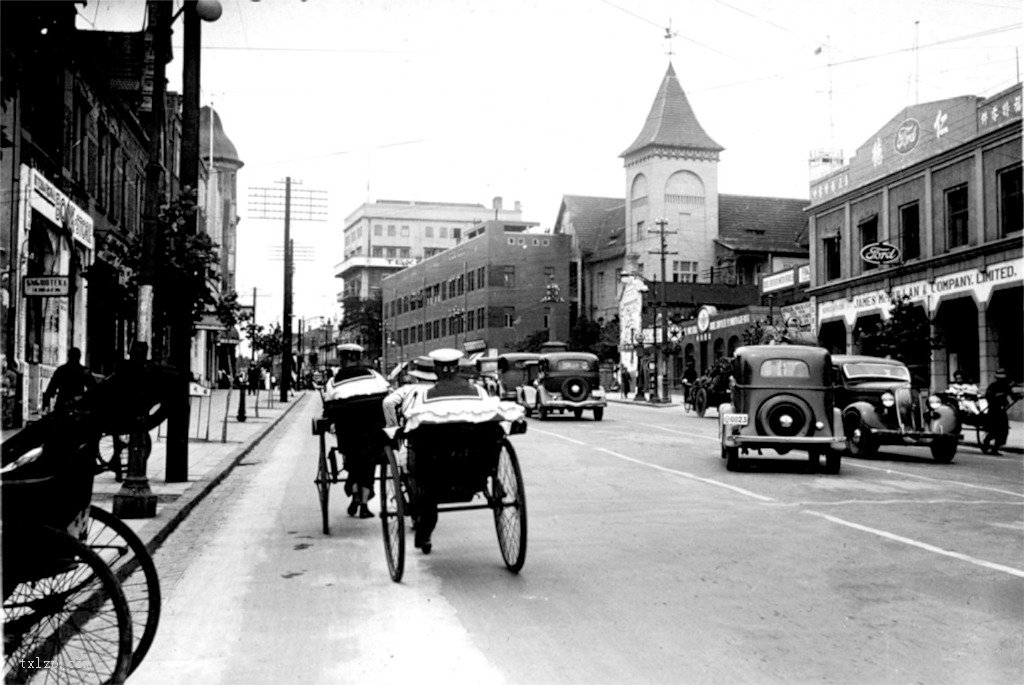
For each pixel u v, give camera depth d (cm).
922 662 516
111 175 2794
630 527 984
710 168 7662
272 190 5438
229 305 1809
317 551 859
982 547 859
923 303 3334
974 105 3078
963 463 1742
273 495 1268
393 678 491
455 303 9081
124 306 2755
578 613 623
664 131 7588
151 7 1086
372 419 974
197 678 493
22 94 1847
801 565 780
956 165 3186
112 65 2973
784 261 7412
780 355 1506
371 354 12062
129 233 3025
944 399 2128
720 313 5400
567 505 1154
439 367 766
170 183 3709
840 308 3966
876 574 744
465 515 1083
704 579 728
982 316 3009
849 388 1861
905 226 3531
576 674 495
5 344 1798
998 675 494
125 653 436
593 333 7288
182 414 1285
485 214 15000
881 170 3653
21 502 429
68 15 1242
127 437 1286
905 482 1395
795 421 1488
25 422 1866
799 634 571
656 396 4675
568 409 3059
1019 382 2898
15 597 466
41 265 2117
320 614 624
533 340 7256
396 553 744
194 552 852
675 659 521
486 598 667
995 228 2981
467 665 511
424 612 628
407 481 784
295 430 2661
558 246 8394
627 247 7838
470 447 753
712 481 1405
